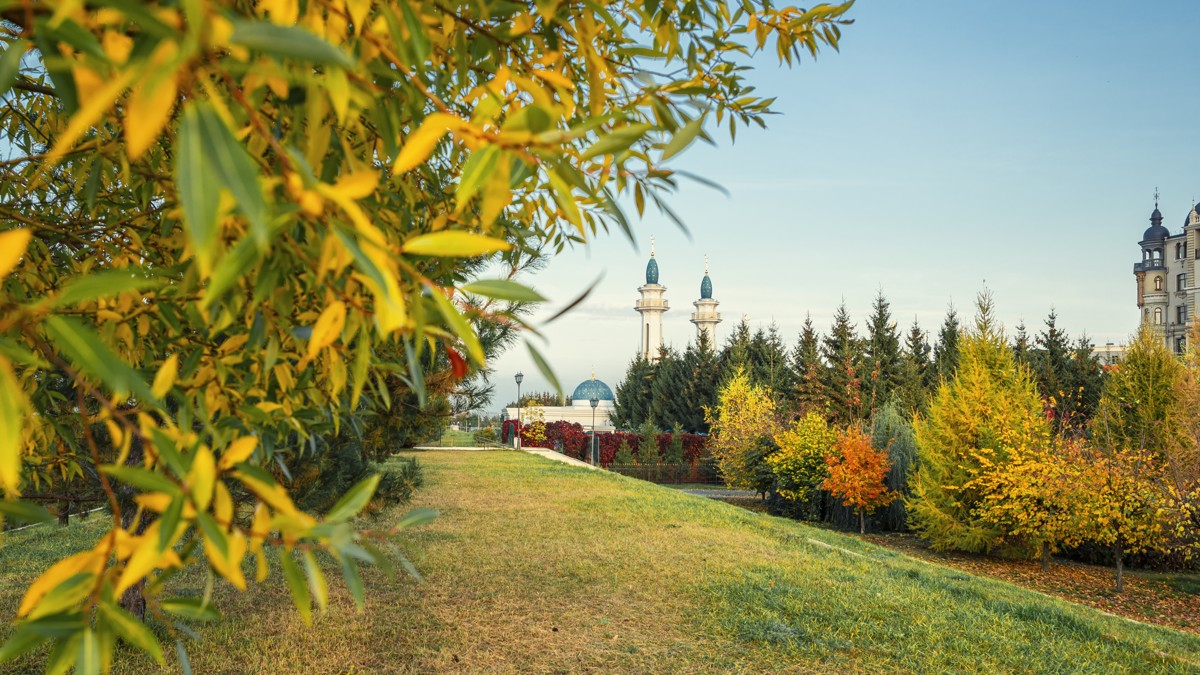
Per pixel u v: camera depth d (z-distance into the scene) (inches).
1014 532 495.8
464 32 48.1
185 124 20.6
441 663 210.7
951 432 546.3
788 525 498.9
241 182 20.6
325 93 33.1
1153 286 2121.1
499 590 285.1
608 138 32.7
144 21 20.7
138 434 29.2
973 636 247.3
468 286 29.9
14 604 246.1
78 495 171.2
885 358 1320.1
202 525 28.2
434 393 219.9
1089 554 534.3
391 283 26.2
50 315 25.1
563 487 636.7
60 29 24.1
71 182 86.3
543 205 64.4
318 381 69.2
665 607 270.8
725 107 74.7
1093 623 280.2
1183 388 538.6
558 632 240.4
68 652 29.0
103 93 19.3
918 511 562.9
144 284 25.2
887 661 221.3
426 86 43.2
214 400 56.8
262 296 39.0
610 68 52.6
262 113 42.6
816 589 299.9
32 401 72.0
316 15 32.7
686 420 1594.5
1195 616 380.8
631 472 1070.4
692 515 496.1
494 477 700.7
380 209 53.0
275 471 193.9
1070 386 1226.0
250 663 202.5
